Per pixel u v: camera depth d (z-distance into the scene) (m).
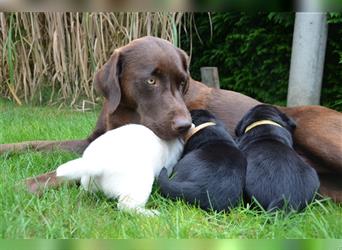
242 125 1.75
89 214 1.53
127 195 1.55
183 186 1.57
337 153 1.75
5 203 1.52
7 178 1.66
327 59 2.84
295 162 1.60
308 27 2.65
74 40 2.89
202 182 1.57
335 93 2.85
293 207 1.55
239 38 3.10
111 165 1.56
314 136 1.79
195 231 1.48
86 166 1.55
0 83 3.11
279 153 1.61
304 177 1.58
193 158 1.61
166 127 1.69
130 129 1.63
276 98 3.06
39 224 1.46
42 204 1.53
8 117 2.52
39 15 2.91
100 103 2.97
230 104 1.90
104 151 1.57
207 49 3.39
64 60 2.87
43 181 1.64
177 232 1.46
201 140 1.67
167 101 1.72
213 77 2.75
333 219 1.54
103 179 1.57
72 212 1.53
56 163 1.82
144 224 1.50
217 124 1.71
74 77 2.95
